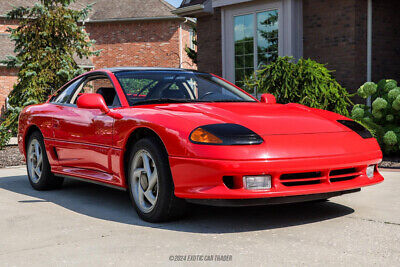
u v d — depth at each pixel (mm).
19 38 11211
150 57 23812
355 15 8945
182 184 3145
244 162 2943
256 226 3254
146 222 3467
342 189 3264
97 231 3213
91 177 4160
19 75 11219
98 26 24078
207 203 3086
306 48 9820
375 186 4738
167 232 3139
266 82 7059
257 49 10562
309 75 6785
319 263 2434
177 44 23547
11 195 4781
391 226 3184
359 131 3568
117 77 4250
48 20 11086
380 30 9367
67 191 4996
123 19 23516
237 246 2771
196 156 3051
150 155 3383
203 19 12055
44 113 4906
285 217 3514
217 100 4129
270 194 3000
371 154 3441
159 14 23406
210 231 3139
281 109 3762
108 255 2645
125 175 3760
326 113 3857
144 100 3973
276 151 3023
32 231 3250
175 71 4492
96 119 4039
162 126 3291
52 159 4777
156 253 2662
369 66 9172
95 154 4066
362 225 3225
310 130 3320
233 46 11094
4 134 10797
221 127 3133
